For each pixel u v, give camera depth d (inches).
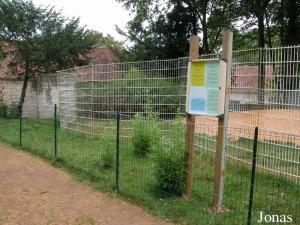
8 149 441.1
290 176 255.3
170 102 364.5
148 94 386.6
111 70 434.3
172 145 259.3
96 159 338.3
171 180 255.1
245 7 1026.7
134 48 1125.1
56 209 244.5
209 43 1188.5
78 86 495.2
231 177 272.4
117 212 238.7
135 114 383.2
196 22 1114.7
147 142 339.3
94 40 885.2
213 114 234.1
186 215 223.5
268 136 273.0
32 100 776.9
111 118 429.4
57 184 300.2
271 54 269.9
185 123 261.1
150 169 302.2
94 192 278.1
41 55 784.3
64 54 811.4
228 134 285.0
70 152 389.4
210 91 236.4
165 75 371.2
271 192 250.4
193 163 271.0
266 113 275.6
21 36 789.2
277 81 266.4
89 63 877.8
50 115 697.6
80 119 489.1
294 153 253.0
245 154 285.9
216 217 218.8
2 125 629.6
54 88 666.2
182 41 1069.1
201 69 241.8
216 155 233.6
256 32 1159.6
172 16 1072.2
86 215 234.2
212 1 1103.6
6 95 841.5
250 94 287.6
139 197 255.6
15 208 246.2
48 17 821.9
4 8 782.5
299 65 251.3
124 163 329.4
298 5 942.4
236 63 297.4
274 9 1036.5
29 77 811.4
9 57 823.7
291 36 959.6
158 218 226.7
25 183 303.3
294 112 255.4
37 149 419.5
